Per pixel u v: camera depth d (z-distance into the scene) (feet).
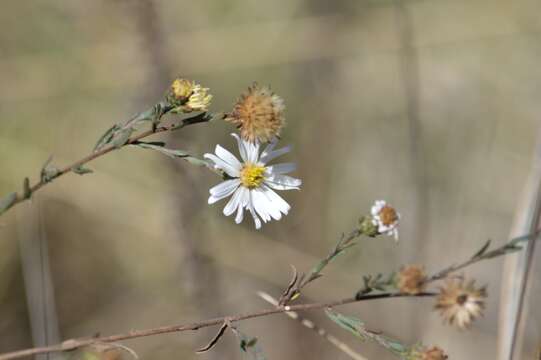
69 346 8.26
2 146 21.57
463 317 8.61
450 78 26.09
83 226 21.48
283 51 24.23
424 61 26.20
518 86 26.11
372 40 24.80
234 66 23.65
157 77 17.02
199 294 17.06
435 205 23.31
